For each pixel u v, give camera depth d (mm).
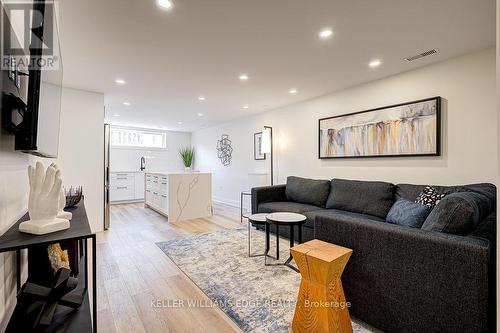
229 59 2646
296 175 4523
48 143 1334
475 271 1088
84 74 3068
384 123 3168
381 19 1920
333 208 3326
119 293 1994
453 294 1151
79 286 1566
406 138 2951
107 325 1600
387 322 1386
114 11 1788
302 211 3197
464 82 2531
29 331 1073
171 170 8055
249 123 5727
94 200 3799
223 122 6605
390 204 2834
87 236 1057
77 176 3662
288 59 2646
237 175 6160
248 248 2988
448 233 1308
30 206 1123
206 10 1795
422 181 2852
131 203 6793
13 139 1236
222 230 3873
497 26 822
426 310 1236
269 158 5141
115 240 3381
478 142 2449
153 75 3105
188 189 4680
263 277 2254
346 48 2402
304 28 2049
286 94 3939
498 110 828
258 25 2004
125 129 7281
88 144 3746
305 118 4340
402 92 3027
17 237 1028
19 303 1160
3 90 981
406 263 1304
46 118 1273
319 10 1809
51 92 1369
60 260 1552
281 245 3129
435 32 2109
